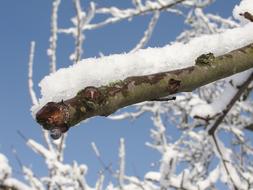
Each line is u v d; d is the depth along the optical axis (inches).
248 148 150.2
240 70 37.8
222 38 39.8
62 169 132.3
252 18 48.4
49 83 28.5
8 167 105.9
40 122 24.5
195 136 159.3
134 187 144.3
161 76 32.4
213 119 94.0
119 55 32.7
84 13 147.3
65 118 24.9
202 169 157.9
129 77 31.0
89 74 29.4
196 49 37.3
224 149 106.4
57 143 136.7
